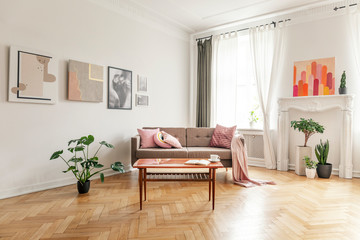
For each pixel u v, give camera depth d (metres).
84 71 3.40
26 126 2.85
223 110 5.12
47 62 3.01
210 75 5.22
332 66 3.93
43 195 2.79
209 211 2.35
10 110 2.71
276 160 4.45
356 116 3.76
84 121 3.47
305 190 3.04
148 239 1.80
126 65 4.11
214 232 1.92
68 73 3.22
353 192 2.96
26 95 2.80
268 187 3.18
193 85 5.64
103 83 3.69
